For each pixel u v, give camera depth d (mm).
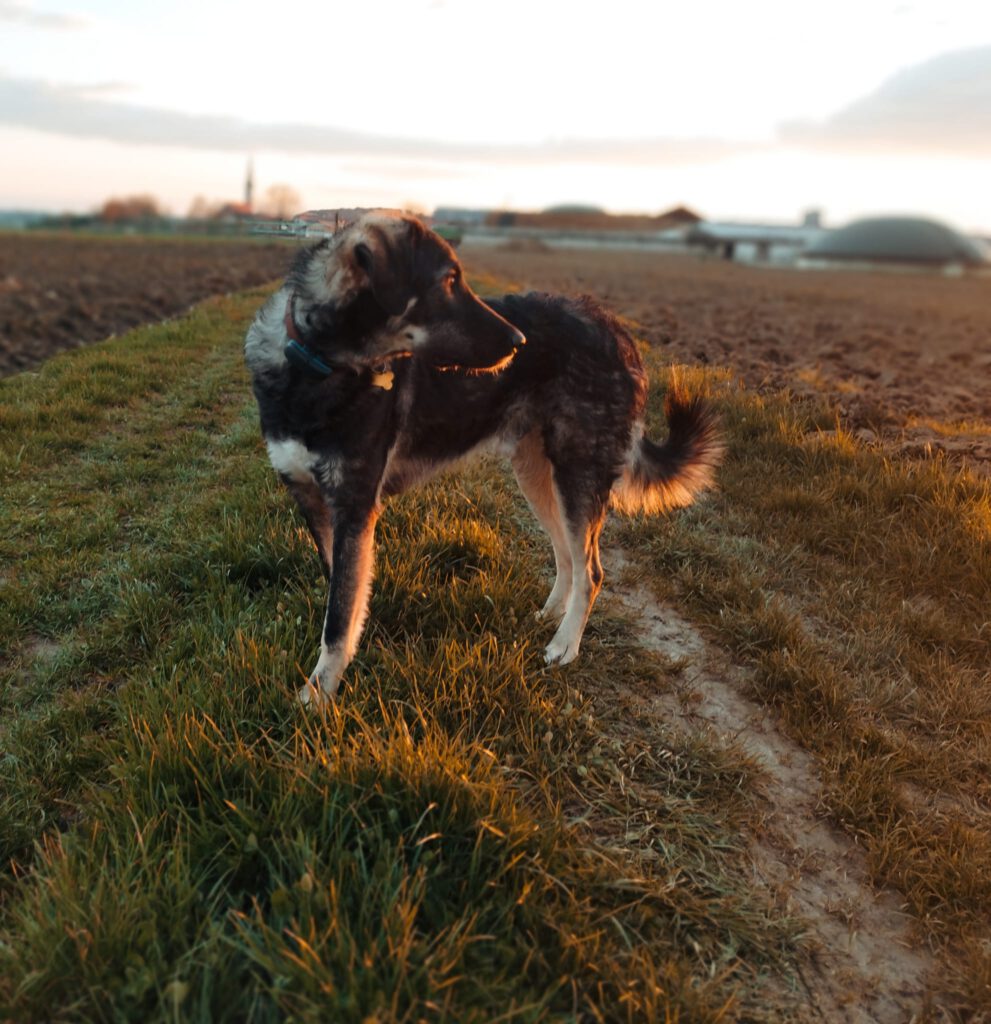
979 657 3869
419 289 3047
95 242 43844
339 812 2328
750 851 2693
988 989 2283
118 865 2158
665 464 3938
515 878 2234
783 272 53750
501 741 2893
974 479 5070
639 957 2129
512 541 4586
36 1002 1854
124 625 3625
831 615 4105
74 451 5840
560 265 34719
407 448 3479
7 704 3252
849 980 2318
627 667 3539
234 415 6809
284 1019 1868
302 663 3211
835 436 5855
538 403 3645
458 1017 1827
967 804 3029
